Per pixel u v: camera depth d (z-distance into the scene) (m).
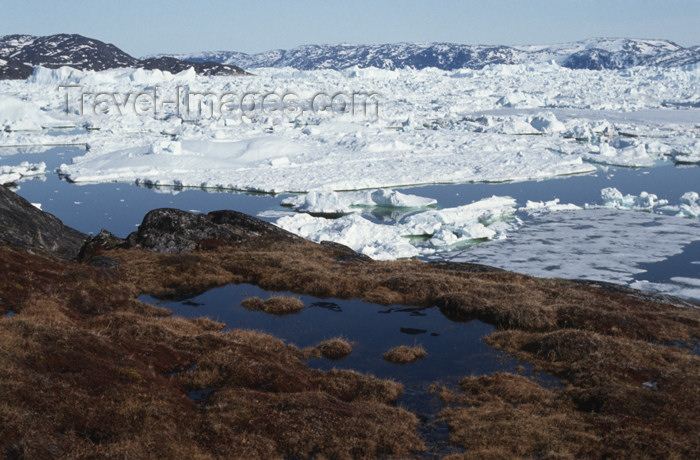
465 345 21.61
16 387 12.40
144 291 26.88
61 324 18.12
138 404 13.16
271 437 13.45
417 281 27.75
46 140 112.44
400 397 17.19
